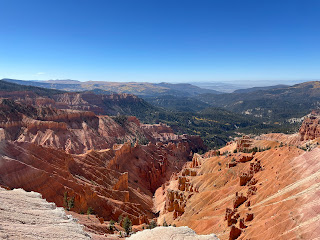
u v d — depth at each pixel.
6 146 79.44
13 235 28.80
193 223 88.25
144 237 43.97
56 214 43.94
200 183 116.12
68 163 103.81
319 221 53.19
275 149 107.44
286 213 61.59
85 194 80.69
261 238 59.56
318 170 75.62
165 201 122.31
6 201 40.69
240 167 110.50
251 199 81.69
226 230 72.19
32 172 71.81
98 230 57.56
